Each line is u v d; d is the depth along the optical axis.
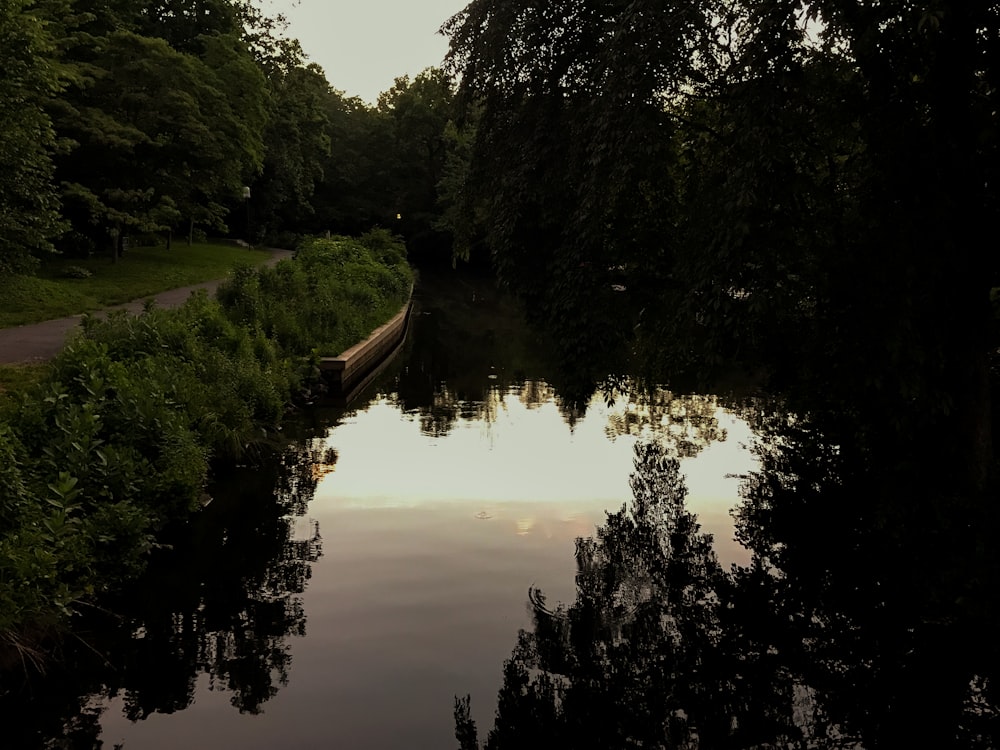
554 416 13.94
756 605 6.39
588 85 7.21
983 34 5.66
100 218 24.12
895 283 5.68
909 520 6.43
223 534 7.65
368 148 63.31
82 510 6.04
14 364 10.45
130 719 4.59
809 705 5.07
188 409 9.02
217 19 33.06
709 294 5.78
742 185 5.40
